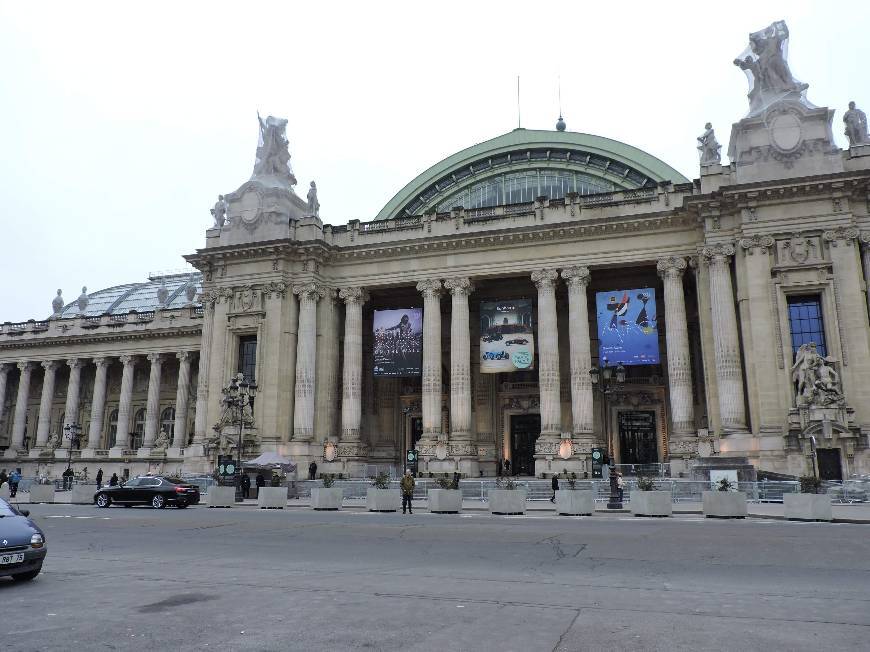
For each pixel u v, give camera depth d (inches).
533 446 2373.3
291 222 2260.1
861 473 1581.0
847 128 1859.0
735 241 1839.3
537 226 2069.4
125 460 2851.9
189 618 382.0
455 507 1267.2
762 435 1695.4
